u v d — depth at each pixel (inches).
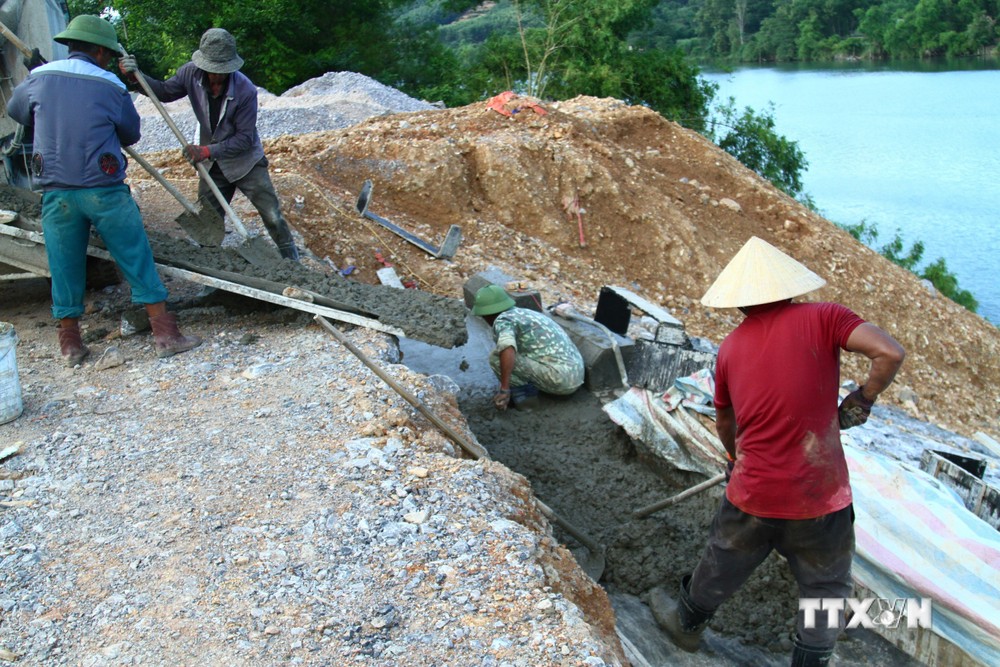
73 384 202.7
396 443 173.8
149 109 581.6
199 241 257.3
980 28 3053.6
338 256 356.2
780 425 138.4
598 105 540.1
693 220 468.8
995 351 494.0
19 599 131.3
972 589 157.8
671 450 215.0
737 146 1004.6
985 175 1845.5
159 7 911.7
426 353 275.9
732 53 3476.9
